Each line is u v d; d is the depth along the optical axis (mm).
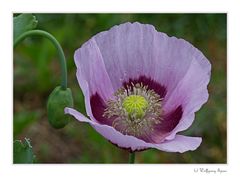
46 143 687
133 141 367
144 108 429
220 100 708
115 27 427
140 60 433
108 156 625
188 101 403
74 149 686
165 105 430
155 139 422
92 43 411
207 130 681
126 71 435
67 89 399
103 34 424
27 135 690
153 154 632
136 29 429
